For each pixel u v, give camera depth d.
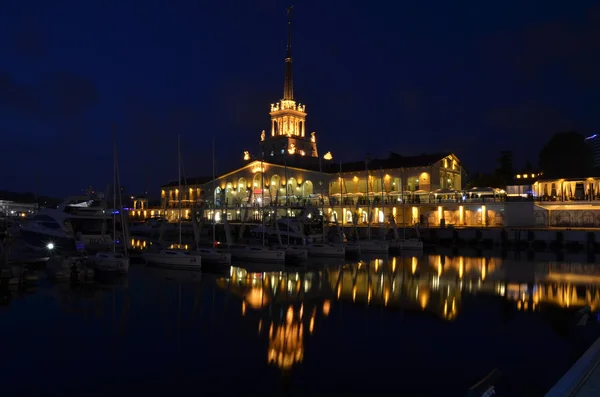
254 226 86.81
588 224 77.12
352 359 20.64
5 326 25.64
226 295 34.16
